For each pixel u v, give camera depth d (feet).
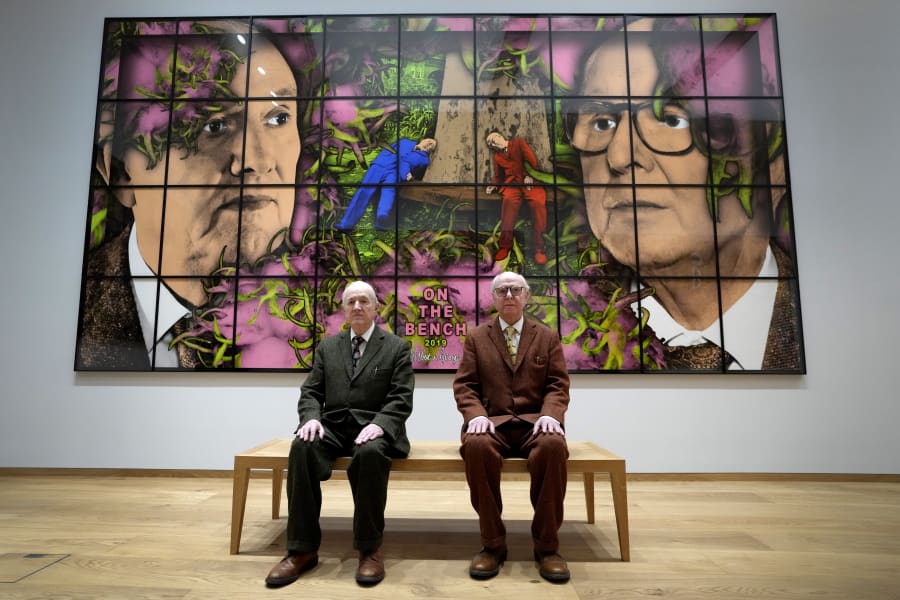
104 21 11.39
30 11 11.54
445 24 11.27
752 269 10.67
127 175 10.95
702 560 5.85
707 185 10.89
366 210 10.82
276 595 4.91
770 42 11.30
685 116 11.10
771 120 11.11
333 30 11.30
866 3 11.47
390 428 5.94
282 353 10.45
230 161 10.97
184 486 9.47
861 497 8.86
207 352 10.48
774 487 9.61
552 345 6.58
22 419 10.46
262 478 10.23
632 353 10.42
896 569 5.57
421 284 10.59
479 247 10.68
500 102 11.10
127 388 10.50
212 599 4.79
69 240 10.93
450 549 6.25
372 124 11.05
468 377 6.55
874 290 10.71
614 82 11.16
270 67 11.23
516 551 6.13
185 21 11.33
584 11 11.44
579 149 10.98
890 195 10.98
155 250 10.76
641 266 10.66
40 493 8.90
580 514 7.84
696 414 10.35
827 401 10.38
